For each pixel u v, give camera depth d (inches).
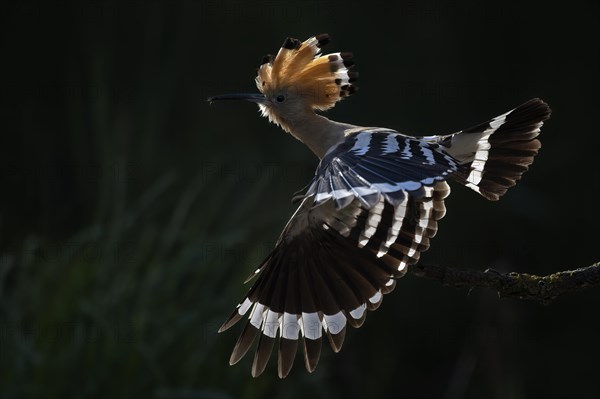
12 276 425.1
